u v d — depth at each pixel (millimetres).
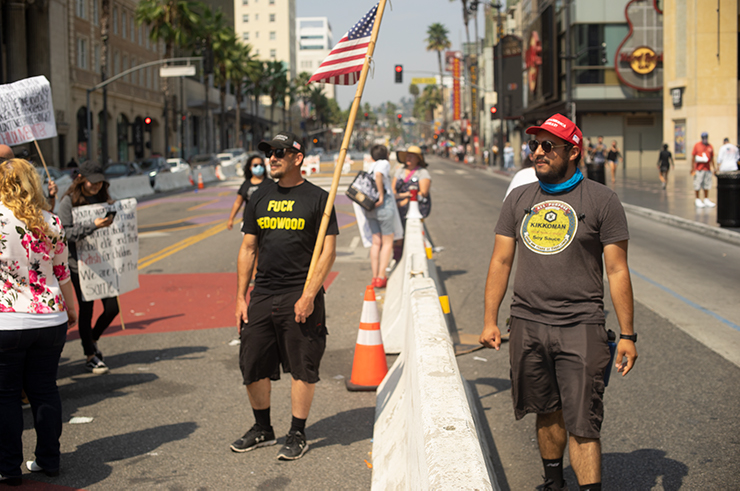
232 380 5801
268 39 135375
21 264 3809
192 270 11500
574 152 3117
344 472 4031
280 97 102625
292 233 4164
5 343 3740
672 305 8094
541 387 3209
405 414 3768
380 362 5582
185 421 4879
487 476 1947
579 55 41906
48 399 3994
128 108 52938
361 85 4352
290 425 4805
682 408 4875
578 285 3082
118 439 4562
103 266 6031
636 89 42094
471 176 41531
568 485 3826
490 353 6438
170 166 39656
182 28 50500
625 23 41719
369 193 8984
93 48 46500
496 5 61500
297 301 4141
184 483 3912
